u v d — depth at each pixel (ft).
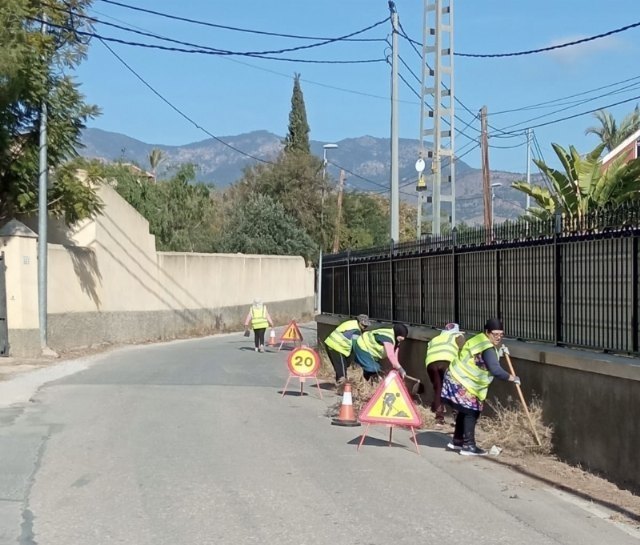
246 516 20.86
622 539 19.36
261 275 140.26
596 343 27.96
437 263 42.86
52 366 58.29
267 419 36.58
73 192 70.23
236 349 82.17
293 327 81.56
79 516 20.84
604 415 25.71
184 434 32.42
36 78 60.54
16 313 63.00
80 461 27.32
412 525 20.20
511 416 30.50
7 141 63.00
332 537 19.13
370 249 55.57
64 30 63.41
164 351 77.87
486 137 99.14
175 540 18.88
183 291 108.88
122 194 133.80
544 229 31.65
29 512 21.22
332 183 187.52
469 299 38.99
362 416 30.58
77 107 68.49
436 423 36.45
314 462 27.55
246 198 182.91
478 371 29.14
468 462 28.07
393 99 70.90
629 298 26.04
